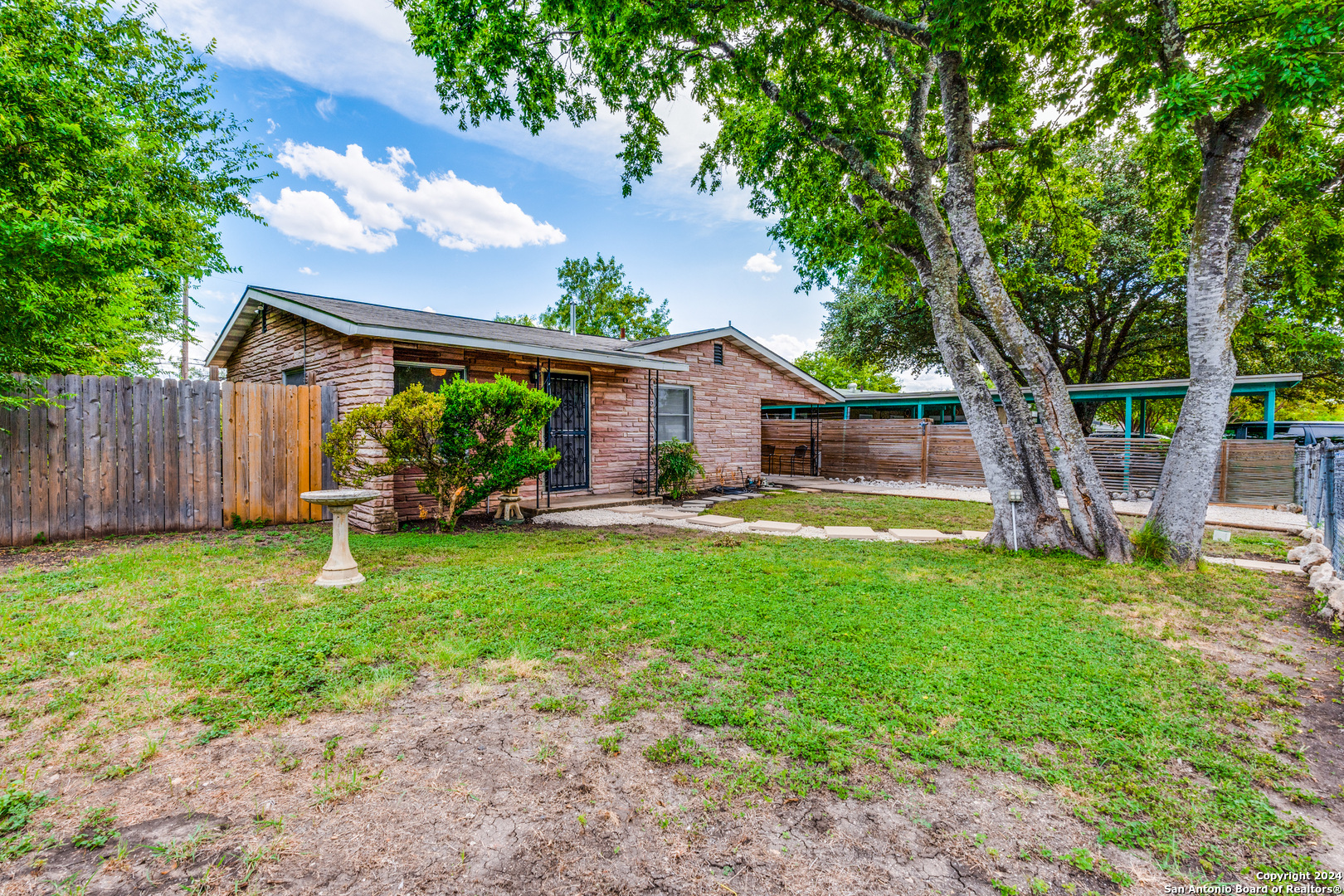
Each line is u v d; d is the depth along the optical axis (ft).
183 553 17.33
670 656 9.99
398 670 9.16
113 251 17.85
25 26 22.00
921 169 21.38
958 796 6.35
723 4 19.35
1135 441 41.29
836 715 7.96
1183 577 16.30
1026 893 5.05
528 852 5.41
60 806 5.85
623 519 26.63
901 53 22.40
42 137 19.63
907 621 11.93
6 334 17.67
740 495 38.58
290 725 7.57
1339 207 20.33
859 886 5.08
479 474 22.95
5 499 18.70
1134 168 53.06
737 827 5.80
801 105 21.67
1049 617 12.35
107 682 8.56
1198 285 17.95
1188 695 8.83
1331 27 12.14
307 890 4.89
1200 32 17.71
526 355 28.71
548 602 12.67
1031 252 55.47
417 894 4.88
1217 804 6.32
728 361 42.73
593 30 20.72
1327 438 21.16
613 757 6.97
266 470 23.85
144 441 21.24
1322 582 14.64
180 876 5.00
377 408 20.42
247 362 35.91
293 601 12.49
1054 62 21.86
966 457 46.44
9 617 11.18
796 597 13.48
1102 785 6.59
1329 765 7.16
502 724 7.69
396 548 18.69
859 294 70.54
